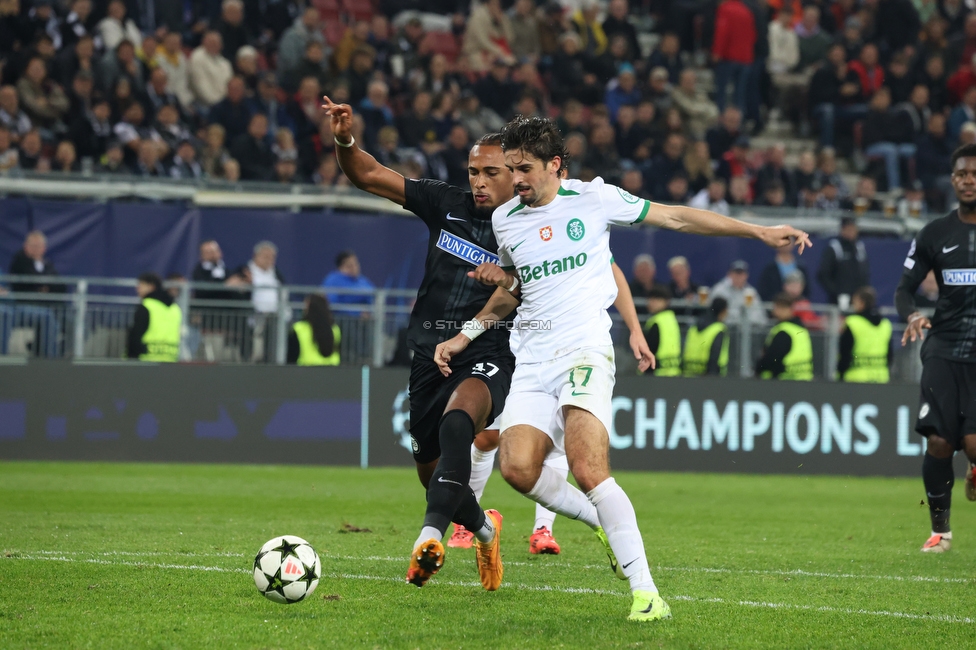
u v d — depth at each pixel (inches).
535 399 667.4
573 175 2306.8
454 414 692.7
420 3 2915.8
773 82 2979.8
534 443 658.2
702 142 2490.2
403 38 2679.6
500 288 725.9
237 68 2423.7
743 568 863.1
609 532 631.2
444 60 2509.8
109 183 1967.3
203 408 1784.0
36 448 1744.6
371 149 2251.5
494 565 706.8
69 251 1915.6
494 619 619.2
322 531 1024.2
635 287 1971.0
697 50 2957.7
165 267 1956.2
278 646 548.1
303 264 2011.6
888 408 1909.4
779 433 1889.8
